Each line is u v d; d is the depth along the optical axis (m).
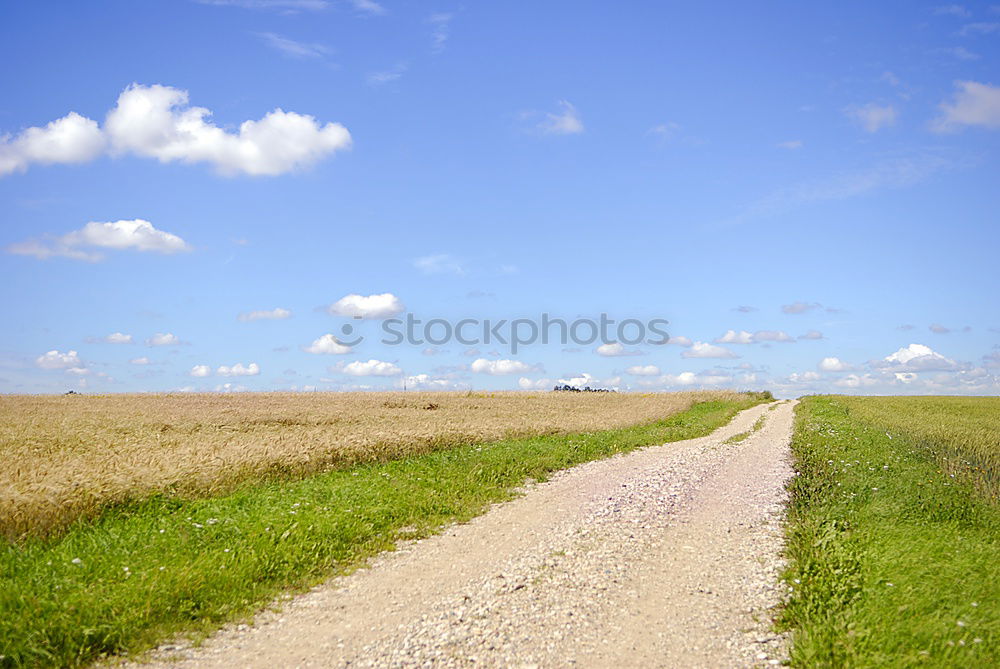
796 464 21.80
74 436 24.58
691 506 15.52
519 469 20.44
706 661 7.65
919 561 9.95
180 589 9.48
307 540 12.16
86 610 8.55
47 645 7.80
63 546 11.37
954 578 9.22
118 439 23.33
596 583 10.13
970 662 6.84
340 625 8.90
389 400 53.91
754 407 57.97
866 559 10.38
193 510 14.06
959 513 13.48
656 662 7.62
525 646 8.02
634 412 46.31
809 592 9.42
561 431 30.94
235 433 25.53
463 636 8.32
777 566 11.02
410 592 10.14
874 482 16.73
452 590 10.15
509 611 9.08
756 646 8.03
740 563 11.30
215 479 16.19
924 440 25.94
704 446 27.17
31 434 25.19
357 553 12.06
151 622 8.73
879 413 42.31
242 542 11.69
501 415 39.66
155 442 21.88
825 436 27.97
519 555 11.70
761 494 16.83
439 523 14.34
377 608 9.50
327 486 16.66
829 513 14.00
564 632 8.41
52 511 12.56
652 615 8.99
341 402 50.66
